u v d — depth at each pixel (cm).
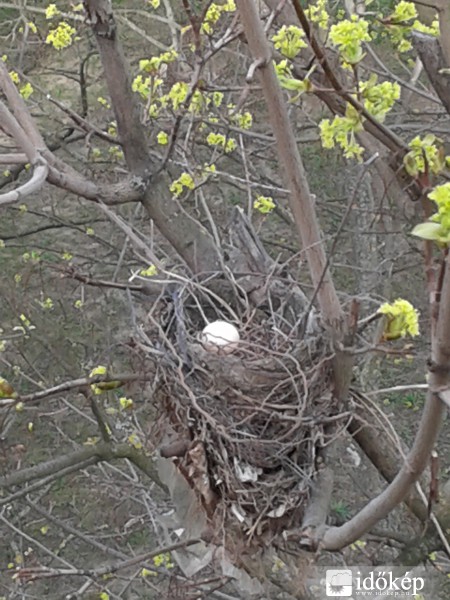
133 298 341
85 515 630
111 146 604
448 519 327
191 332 298
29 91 468
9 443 620
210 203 603
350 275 674
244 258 317
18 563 568
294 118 595
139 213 614
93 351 615
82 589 484
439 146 210
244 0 208
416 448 207
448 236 152
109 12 294
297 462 263
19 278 645
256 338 293
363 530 234
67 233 795
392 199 420
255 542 263
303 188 230
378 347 262
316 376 263
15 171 553
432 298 182
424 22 292
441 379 187
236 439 251
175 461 273
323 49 264
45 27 744
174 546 335
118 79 302
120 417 525
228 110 445
